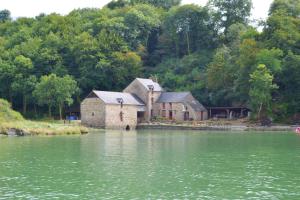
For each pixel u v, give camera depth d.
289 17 151.62
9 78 162.12
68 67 172.50
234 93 147.00
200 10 195.25
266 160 60.34
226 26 194.12
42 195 40.00
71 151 69.25
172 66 185.00
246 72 139.12
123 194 40.47
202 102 158.38
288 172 51.06
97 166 54.81
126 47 181.00
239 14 194.00
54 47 175.62
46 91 144.62
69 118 155.12
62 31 195.12
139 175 49.03
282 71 136.12
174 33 197.62
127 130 132.62
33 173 49.88
